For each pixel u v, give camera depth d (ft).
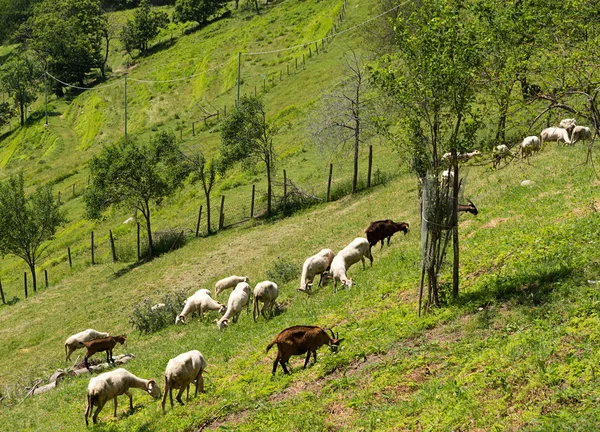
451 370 41.39
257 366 52.90
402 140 52.34
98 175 137.90
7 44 495.82
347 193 129.90
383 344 47.65
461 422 34.99
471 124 49.06
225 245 122.52
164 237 140.56
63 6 412.98
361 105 129.29
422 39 48.52
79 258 151.84
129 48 382.63
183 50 350.23
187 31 387.34
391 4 195.52
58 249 169.78
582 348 37.55
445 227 50.42
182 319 80.94
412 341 47.21
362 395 41.52
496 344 41.93
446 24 47.96
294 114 193.47
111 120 294.46
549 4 47.09
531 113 49.29
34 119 336.49
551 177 74.43
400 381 42.09
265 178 158.10
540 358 37.58
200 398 49.55
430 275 50.93
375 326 51.55
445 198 50.47
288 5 347.36
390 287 59.21
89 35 379.55
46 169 263.90
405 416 37.60
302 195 133.80
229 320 73.92
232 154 134.51
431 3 49.49
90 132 292.81
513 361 38.75
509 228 61.57
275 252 103.55
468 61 47.44
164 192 137.08
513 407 34.81
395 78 50.85
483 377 38.11
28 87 352.28
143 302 103.76
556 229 55.98
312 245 97.60
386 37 175.11
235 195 153.17
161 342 75.82
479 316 46.29
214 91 278.67
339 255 68.80
